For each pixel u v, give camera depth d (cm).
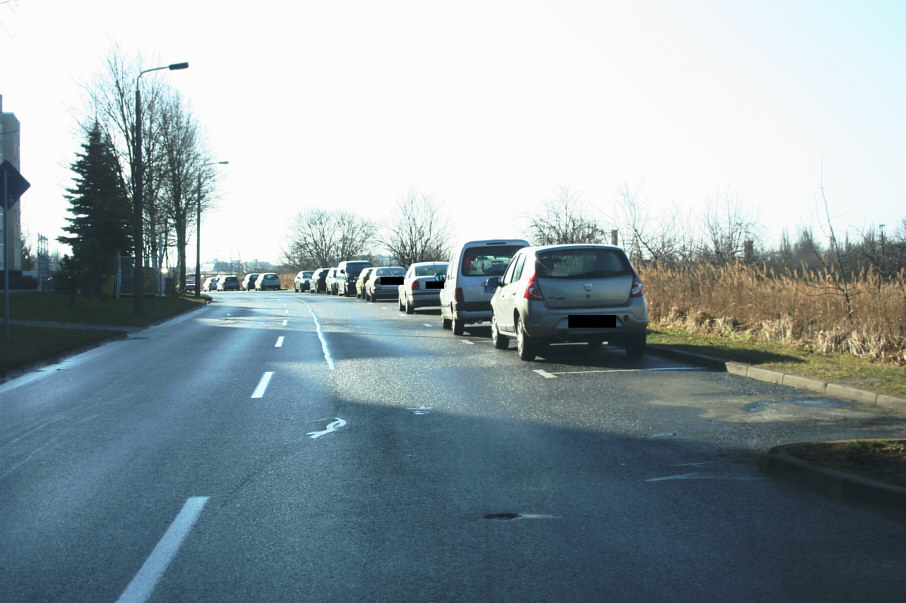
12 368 1247
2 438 772
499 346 1529
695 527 473
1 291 3312
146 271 3850
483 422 804
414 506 525
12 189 1524
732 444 682
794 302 1466
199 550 448
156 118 4256
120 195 4038
